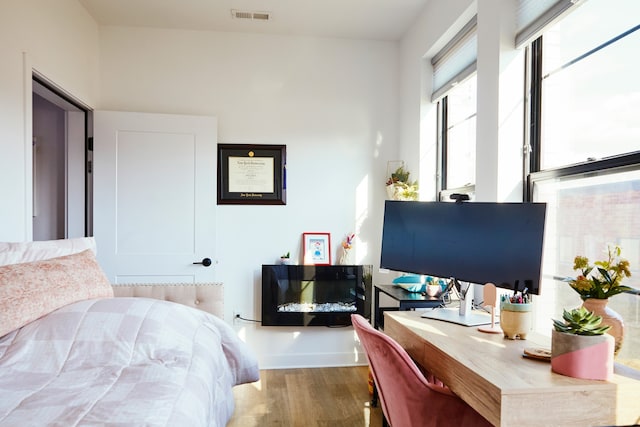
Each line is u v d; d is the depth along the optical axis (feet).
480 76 7.75
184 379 5.12
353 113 11.68
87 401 4.31
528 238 5.43
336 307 11.27
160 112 10.99
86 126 10.64
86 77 10.07
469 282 6.10
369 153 11.73
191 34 11.14
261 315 11.19
